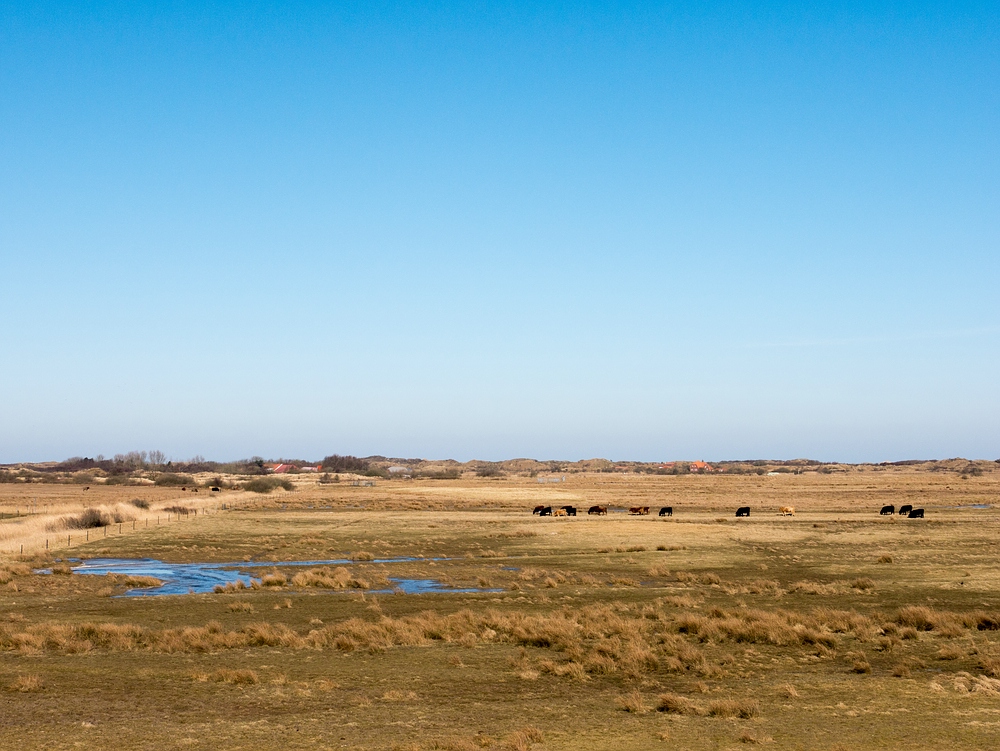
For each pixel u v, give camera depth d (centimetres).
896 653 2850
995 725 1944
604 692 2342
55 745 1773
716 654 2838
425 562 5834
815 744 1800
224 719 2017
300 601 3988
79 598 4088
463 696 2283
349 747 1777
